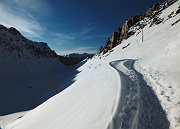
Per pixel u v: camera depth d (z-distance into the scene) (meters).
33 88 72.62
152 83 11.61
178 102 7.45
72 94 13.32
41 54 152.75
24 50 138.50
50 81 80.81
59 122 8.65
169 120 6.43
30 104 51.44
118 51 77.38
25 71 107.62
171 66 14.11
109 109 7.41
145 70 16.88
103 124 6.33
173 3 85.50
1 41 129.12
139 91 9.82
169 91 9.05
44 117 10.96
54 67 140.00
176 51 16.16
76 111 9.05
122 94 8.88
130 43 74.69
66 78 81.88
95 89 11.87
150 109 7.46
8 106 51.06
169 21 57.94
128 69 18.09
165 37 36.50
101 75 16.58
